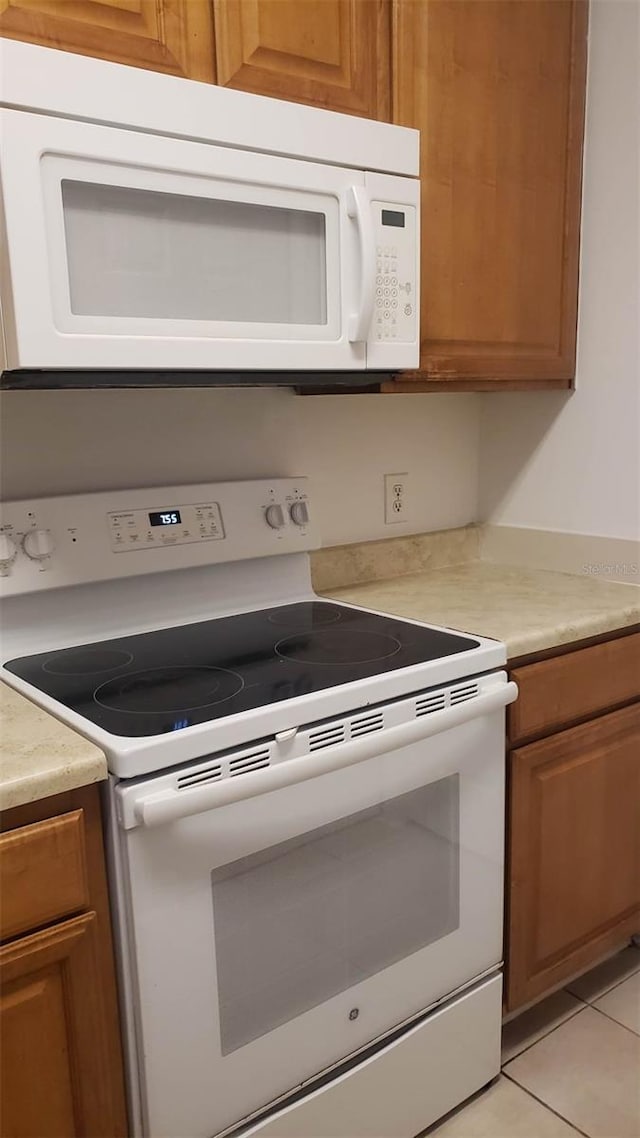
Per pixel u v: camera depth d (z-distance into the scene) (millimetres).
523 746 1479
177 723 1059
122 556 1474
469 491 2119
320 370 1340
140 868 1007
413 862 1332
